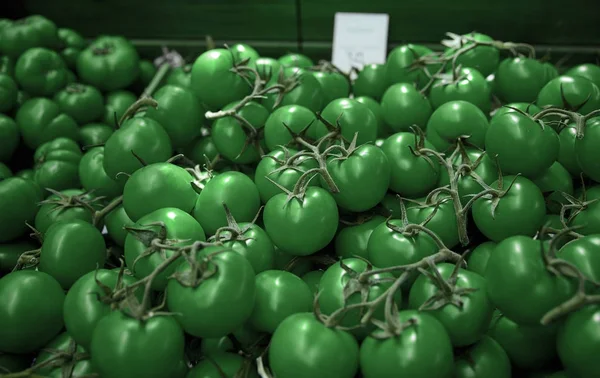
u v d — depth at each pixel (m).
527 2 0.81
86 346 0.42
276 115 0.55
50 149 0.68
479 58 0.65
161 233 0.42
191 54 0.83
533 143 0.47
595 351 0.35
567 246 0.40
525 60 0.62
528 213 0.45
